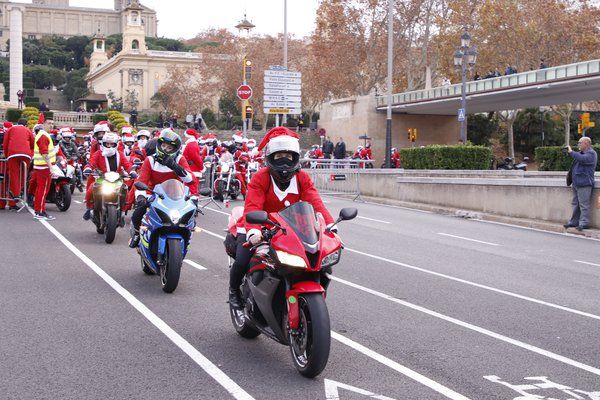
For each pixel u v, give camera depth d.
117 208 14.41
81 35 189.25
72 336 7.59
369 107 59.62
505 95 46.12
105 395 5.84
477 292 10.45
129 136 18.52
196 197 10.23
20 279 10.55
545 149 31.56
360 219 20.66
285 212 6.57
